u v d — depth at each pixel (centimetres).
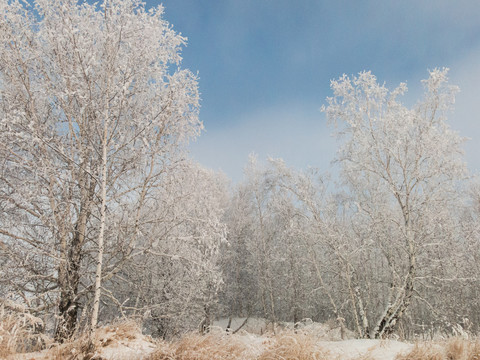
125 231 719
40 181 627
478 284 1279
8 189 636
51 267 673
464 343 505
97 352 454
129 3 676
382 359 497
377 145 1072
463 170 984
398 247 1108
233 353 457
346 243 1131
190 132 798
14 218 642
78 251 697
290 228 1271
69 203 636
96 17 689
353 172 1244
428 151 998
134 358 446
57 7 657
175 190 801
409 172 1047
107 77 648
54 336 578
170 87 724
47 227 638
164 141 773
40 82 663
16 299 607
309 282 1609
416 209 1034
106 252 716
